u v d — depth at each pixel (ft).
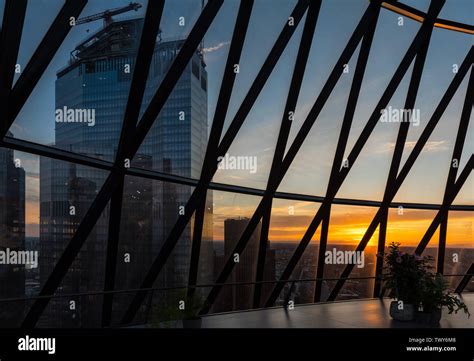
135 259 33.63
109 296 31.73
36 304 27.30
